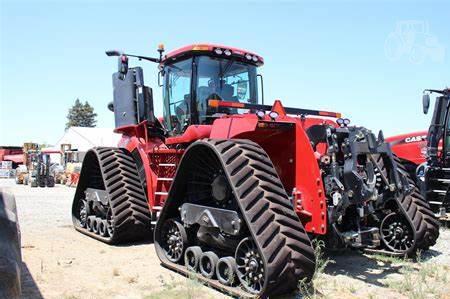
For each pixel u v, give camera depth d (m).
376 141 5.00
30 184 23.16
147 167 6.78
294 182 4.94
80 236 7.41
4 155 42.91
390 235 5.92
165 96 6.72
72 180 23.09
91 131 38.75
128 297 4.30
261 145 5.26
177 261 5.30
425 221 5.67
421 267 5.28
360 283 4.71
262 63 6.66
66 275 5.04
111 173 6.96
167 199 5.40
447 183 8.92
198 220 4.87
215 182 4.73
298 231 4.08
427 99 9.17
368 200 4.79
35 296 4.29
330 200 4.80
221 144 4.64
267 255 3.88
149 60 7.30
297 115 5.49
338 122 5.07
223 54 6.21
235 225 4.35
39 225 8.52
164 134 6.82
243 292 4.16
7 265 2.42
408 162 10.05
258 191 4.17
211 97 6.19
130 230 6.66
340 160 4.96
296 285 4.05
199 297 4.23
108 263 5.61
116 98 7.74
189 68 6.25
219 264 4.57
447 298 4.24
